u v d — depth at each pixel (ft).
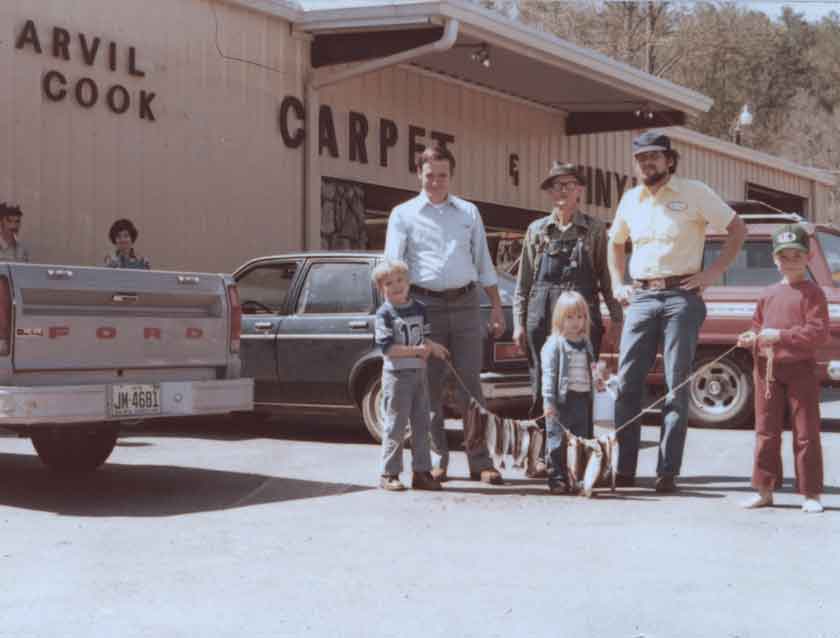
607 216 74.28
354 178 53.88
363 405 31.81
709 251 37.29
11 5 39.52
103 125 42.50
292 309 33.01
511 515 21.34
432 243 25.14
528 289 26.40
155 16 44.42
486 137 63.10
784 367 21.68
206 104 46.39
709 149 86.58
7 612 14.70
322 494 23.80
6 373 21.25
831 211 163.22
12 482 25.44
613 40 133.59
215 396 24.27
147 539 19.16
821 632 13.87
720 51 149.89
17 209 36.27
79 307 22.52
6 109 39.34
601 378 24.35
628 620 14.33
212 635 13.71
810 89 181.98
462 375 25.39
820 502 21.91
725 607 14.90
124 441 33.04
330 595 15.51
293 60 50.26
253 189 48.47
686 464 28.30
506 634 13.75
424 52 48.55
